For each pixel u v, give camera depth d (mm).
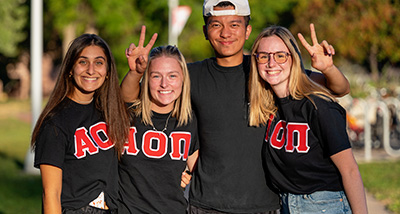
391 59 14070
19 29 33656
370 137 11336
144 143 3545
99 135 3361
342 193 3361
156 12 18672
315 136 3322
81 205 3256
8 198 7484
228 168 3623
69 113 3279
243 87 3672
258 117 3551
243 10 3674
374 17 13133
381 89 12453
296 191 3410
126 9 18953
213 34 3689
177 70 3508
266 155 3545
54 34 32250
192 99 3719
